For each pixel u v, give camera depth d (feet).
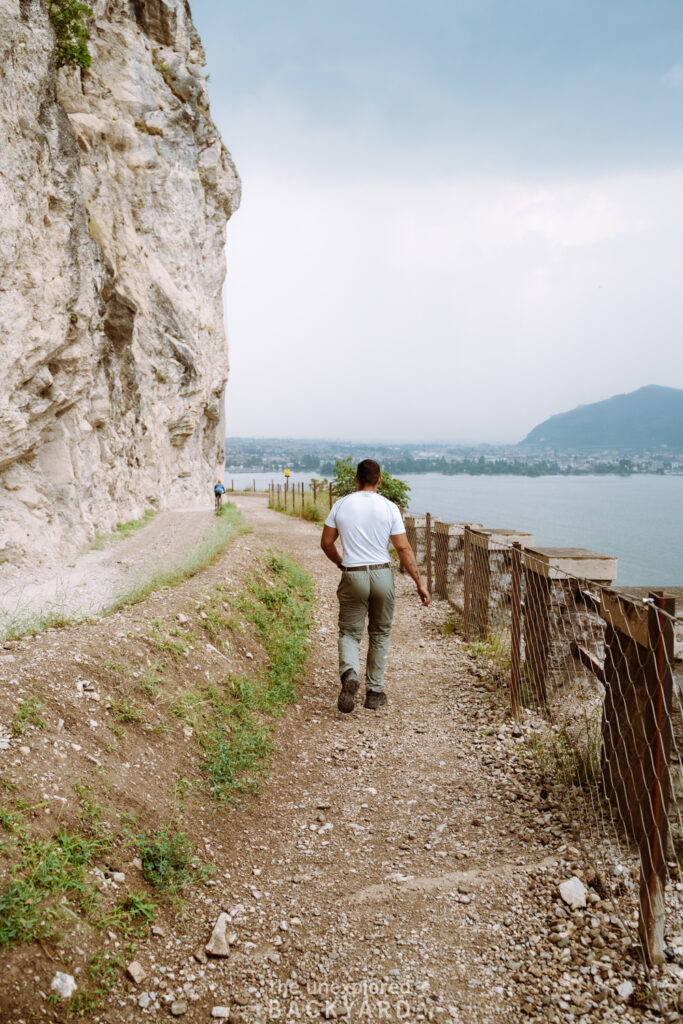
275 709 18.43
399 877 11.23
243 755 14.70
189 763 13.46
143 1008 7.96
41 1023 7.29
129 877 9.78
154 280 115.34
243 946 9.36
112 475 75.92
